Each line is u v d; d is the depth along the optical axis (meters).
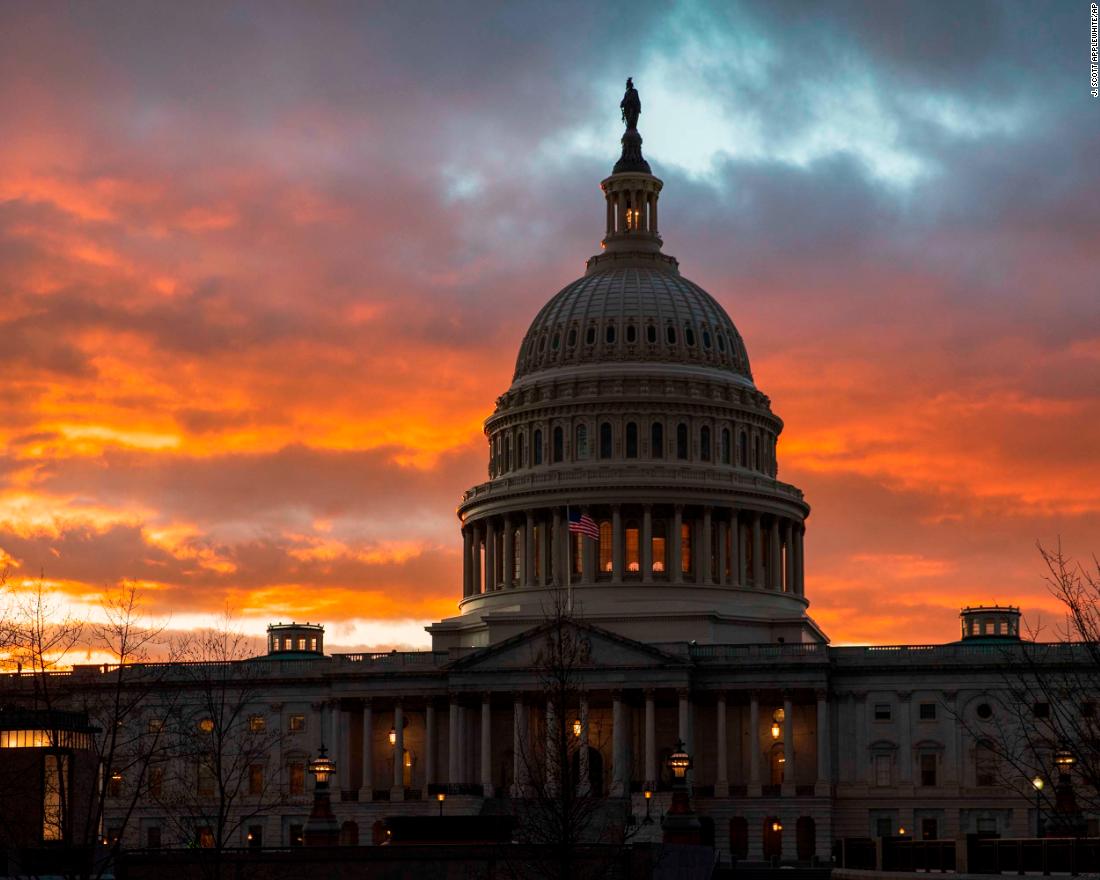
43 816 111.06
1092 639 85.69
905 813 172.25
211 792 177.12
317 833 134.38
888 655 175.50
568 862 101.44
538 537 197.50
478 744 179.00
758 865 163.88
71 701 164.50
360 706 182.50
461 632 194.88
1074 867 99.06
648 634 184.12
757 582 197.38
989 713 172.50
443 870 105.38
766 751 176.38
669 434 198.50
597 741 175.88
